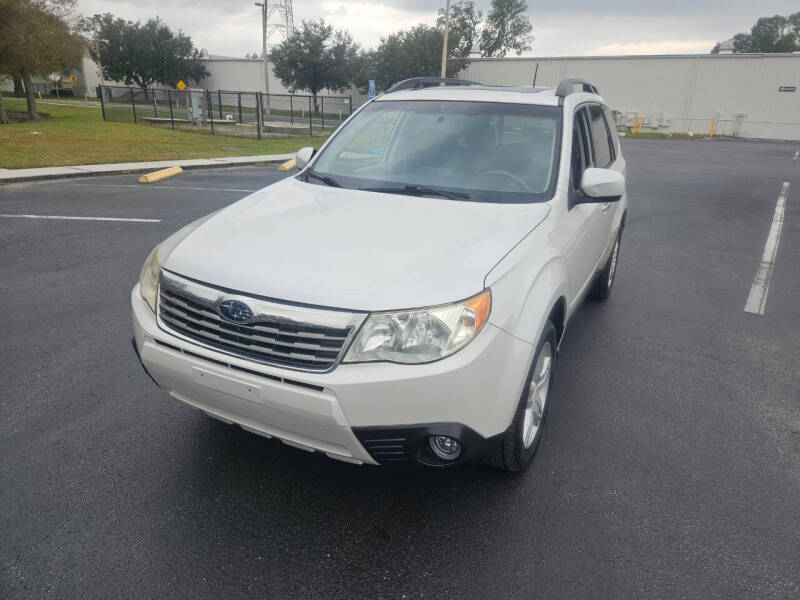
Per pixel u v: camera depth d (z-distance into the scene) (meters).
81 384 3.83
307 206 3.13
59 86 60.81
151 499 2.78
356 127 4.08
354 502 2.81
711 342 4.88
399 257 2.51
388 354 2.25
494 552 2.52
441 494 2.88
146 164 14.04
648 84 41.84
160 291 2.62
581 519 2.73
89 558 2.42
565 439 3.39
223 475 2.97
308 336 2.27
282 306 2.31
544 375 3.09
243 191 11.19
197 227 2.98
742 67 38.94
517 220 2.97
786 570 2.46
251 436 3.32
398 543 2.56
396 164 3.64
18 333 4.59
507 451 2.80
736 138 37.47
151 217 8.71
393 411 2.26
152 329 2.59
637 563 2.48
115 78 62.31
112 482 2.89
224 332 2.40
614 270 5.96
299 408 2.29
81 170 12.63
